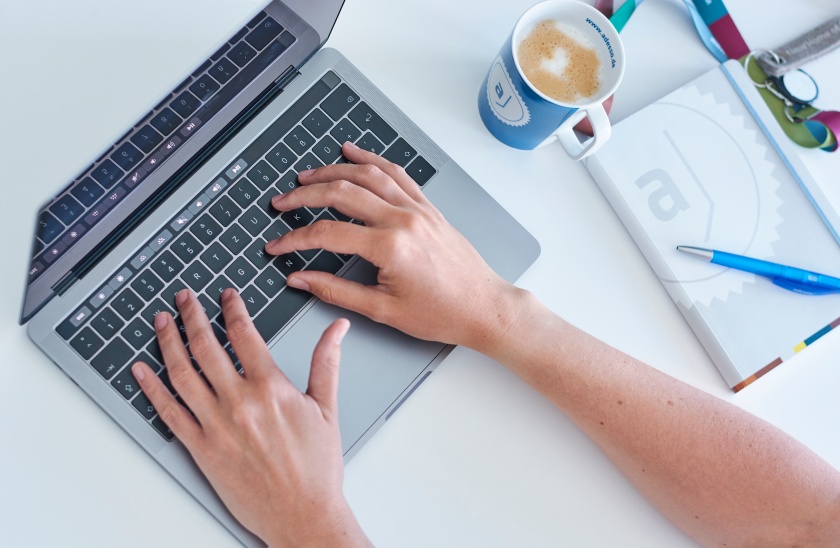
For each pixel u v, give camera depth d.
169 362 0.58
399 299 0.64
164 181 0.62
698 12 0.82
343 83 0.69
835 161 0.82
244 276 0.63
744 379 0.72
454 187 0.71
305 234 0.63
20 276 0.58
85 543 0.58
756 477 0.63
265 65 0.65
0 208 0.56
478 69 0.77
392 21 0.75
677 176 0.76
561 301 0.73
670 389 0.66
